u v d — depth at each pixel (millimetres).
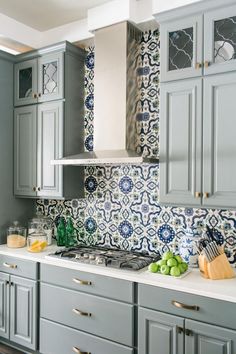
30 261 2561
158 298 1981
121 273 2133
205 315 1822
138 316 2055
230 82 1989
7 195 3033
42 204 3248
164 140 2211
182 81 2154
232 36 1999
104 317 2186
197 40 2098
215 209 2260
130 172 2721
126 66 2504
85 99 2992
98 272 2203
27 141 2979
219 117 2021
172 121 2184
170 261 2105
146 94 2637
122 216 2760
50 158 2826
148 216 2623
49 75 2861
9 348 2715
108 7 2549
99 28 2604
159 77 2424
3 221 3004
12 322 2662
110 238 2822
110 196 2828
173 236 2500
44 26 3008
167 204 2209
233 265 2250
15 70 3059
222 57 2029
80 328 2297
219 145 2020
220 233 2305
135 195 2693
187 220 2441
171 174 2184
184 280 2010
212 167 2041
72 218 3047
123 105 2504
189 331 1868
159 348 1974
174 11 2160
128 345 2088
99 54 2611
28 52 2924
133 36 2586
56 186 2793
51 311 2443
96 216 2906
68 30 2930
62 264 2369
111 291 2160
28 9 2693
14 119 3068
